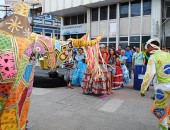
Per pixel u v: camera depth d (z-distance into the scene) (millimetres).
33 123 5141
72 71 10219
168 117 4223
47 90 8859
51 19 32344
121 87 10078
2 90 1970
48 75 10133
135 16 20000
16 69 1982
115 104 6988
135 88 9562
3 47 1957
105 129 4910
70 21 27344
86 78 8320
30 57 2236
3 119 2066
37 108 6324
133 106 6781
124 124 5238
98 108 6516
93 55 4449
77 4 22797
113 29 21625
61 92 8547
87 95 8180
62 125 5086
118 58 9664
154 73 4055
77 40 3201
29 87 2324
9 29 2199
